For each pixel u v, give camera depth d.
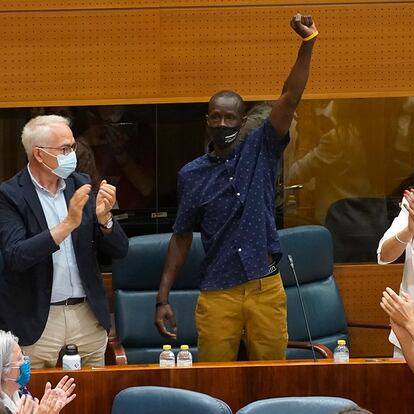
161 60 14.32
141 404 9.72
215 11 14.28
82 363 11.41
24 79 14.26
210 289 11.37
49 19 14.21
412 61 14.52
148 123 14.39
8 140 14.30
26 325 11.01
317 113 14.52
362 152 14.59
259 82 14.38
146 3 14.23
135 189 14.43
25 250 10.57
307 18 10.89
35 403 8.41
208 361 11.48
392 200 14.66
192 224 11.70
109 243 11.18
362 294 14.81
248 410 9.37
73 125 14.34
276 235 11.37
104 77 14.31
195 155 14.45
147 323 13.48
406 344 9.51
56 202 11.22
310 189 14.59
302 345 13.04
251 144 11.37
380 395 10.63
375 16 14.41
